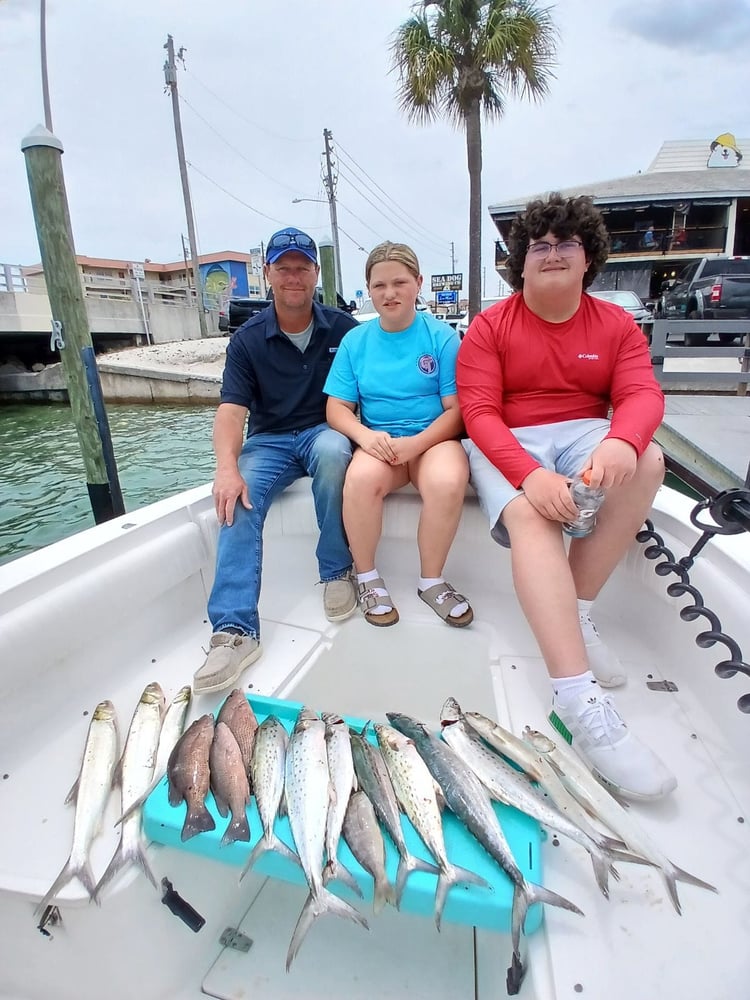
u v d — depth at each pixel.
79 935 1.00
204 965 1.12
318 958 1.12
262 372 2.10
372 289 1.87
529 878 0.93
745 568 1.32
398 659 1.80
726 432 4.36
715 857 1.04
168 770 1.15
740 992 0.84
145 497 6.63
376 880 0.95
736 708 1.25
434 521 1.74
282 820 1.07
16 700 1.33
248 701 1.37
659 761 1.16
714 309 7.43
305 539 2.14
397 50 10.14
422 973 1.08
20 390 13.67
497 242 15.22
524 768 1.15
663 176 15.67
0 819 1.14
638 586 1.68
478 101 10.22
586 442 1.59
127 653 1.63
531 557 1.34
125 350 16.66
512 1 9.64
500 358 1.66
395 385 1.94
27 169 4.23
